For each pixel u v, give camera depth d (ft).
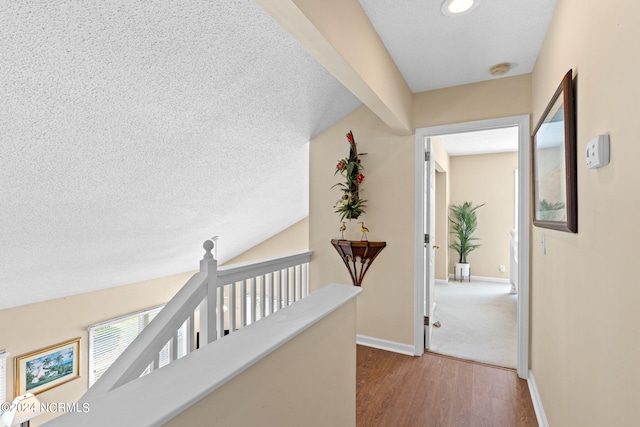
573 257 4.36
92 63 4.40
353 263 9.95
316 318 4.03
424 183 9.54
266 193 12.23
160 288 16.17
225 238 15.12
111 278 12.92
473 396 7.25
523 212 7.94
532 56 7.19
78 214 7.43
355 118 10.04
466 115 8.62
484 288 18.22
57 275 10.23
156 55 4.77
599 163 3.25
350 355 5.22
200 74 5.52
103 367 13.82
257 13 4.89
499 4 5.47
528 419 6.46
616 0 2.97
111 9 3.91
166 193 8.45
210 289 5.66
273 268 8.14
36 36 3.75
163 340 4.54
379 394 7.36
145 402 2.26
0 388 10.93
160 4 4.14
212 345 3.23
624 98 2.80
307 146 10.75
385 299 9.64
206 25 4.73
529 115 7.93
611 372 3.12
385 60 6.79
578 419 4.15
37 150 5.17
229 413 2.78
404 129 8.80
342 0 4.86
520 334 8.00
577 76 4.17
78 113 4.97
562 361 4.94
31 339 11.66
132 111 5.48
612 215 3.07
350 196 9.53
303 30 4.12
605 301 3.26
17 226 6.80
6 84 4.04
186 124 6.46
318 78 7.41
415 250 9.23
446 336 10.89
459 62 7.47
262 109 7.40
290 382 3.66
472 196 20.39
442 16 5.81
